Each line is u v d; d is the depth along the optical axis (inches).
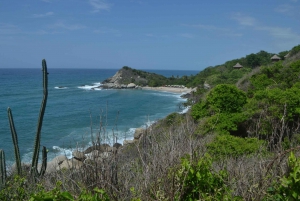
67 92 2719.0
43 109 289.9
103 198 120.0
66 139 853.2
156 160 133.6
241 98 647.1
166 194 122.3
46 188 157.1
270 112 507.8
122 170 143.3
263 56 2787.9
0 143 858.8
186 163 124.4
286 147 156.9
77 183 133.3
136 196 126.1
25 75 6402.6
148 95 2549.2
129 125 1078.4
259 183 127.5
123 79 3634.4
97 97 2309.3
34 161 281.3
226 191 129.6
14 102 1936.5
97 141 147.2
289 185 114.0
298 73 850.8
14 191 167.8
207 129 479.5
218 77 2299.5
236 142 366.0
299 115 483.8
